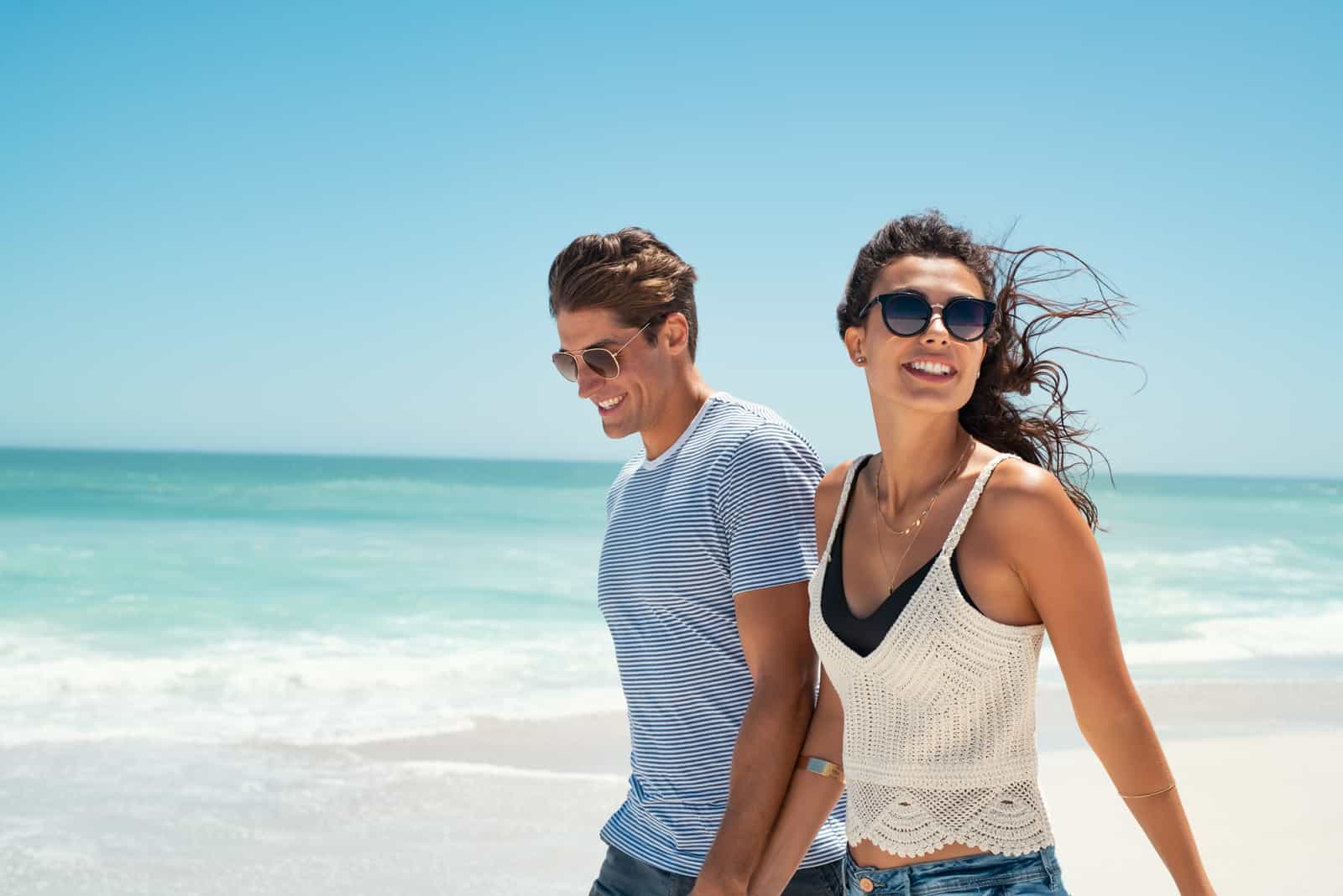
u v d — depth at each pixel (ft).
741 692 8.13
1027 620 6.31
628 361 8.71
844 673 6.70
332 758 23.18
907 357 6.65
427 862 17.54
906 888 6.36
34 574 57.52
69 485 147.64
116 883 16.52
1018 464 6.35
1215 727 26.78
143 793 20.74
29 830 18.69
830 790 7.43
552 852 18.06
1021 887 6.17
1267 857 18.12
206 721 26.78
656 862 8.27
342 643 39.42
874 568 6.79
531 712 27.76
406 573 60.75
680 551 8.22
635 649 8.55
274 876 16.89
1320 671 36.04
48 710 27.89
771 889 7.43
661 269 8.77
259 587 54.24
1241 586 61.36
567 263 8.83
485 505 123.44
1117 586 61.36
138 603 48.52
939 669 6.23
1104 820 19.89
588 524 99.35
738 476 8.04
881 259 7.06
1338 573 67.87
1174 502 166.40
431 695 30.17
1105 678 6.16
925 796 6.32
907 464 6.78
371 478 198.18
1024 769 6.31
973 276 6.91
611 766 22.86
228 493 134.82
